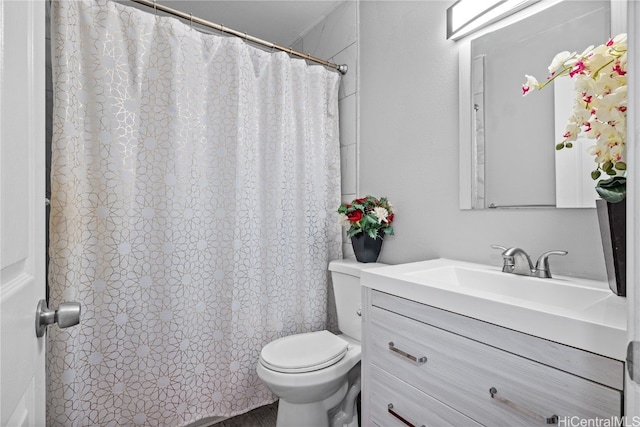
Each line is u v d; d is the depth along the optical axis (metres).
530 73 1.23
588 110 0.83
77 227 1.31
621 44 0.77
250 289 1.73
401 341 1.09
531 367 0.75
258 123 1.82
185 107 1.57
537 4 1.22
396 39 1.80
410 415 1.06
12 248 0.46
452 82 1.51
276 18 2.35
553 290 1.02
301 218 1.95
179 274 1.54
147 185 1.50
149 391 1.49
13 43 0.47
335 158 2.12
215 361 1.67
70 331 1.29
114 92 1.41
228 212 1.70
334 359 1.45
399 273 1.20
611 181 0.83
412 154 1.70
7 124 0.45
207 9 2.22
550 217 1.17
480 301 0.85
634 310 0.35
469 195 1.42
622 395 0.62
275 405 1.91
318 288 1.99
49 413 1.27
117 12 1.43
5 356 0.42
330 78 2.12
